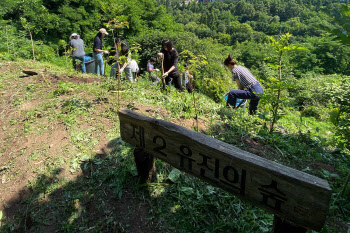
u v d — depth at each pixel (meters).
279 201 1.37
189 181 2.44
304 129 4.91
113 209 2.22
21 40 9.80
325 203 1.21
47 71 5.68
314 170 2.89
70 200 2.31
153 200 2.28
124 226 2.07
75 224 2.12
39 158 2.78
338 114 3.06
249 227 2.01
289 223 1.42
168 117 3.50
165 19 33.88
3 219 2.25
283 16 153.88
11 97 4.27
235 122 3.70
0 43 8.64
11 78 5.23
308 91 10.98
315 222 1.26
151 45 17.62
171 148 1.85
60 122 3.26
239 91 4.51
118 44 4.92
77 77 5.26
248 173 1.46
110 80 4.75
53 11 22.14
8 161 2.86
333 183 2.70
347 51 35.22
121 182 2.43
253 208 2.20
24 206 2.33
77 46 6.75
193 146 1.70
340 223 2.16
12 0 15.52
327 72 35.09
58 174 2.56
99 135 3.04
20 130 3.29
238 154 1.49
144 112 3.54
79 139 2.96
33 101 4.01
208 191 2.34
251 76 4.52
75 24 21.00
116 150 2.81
